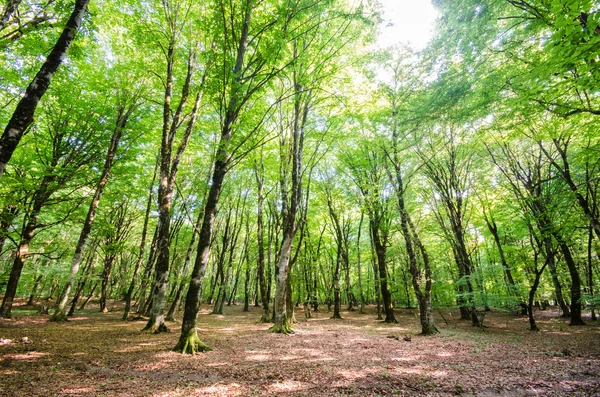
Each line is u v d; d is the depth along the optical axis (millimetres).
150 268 19531
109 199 19172
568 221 13742
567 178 13906
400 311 30672
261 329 15781
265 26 10055
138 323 16609
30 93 5652
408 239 15188
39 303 26859
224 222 34719
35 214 15062
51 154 15258
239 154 12609
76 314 20750
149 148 22719
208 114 18906
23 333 11406
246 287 31688
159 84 17516
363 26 11914
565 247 17469
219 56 9680
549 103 8289
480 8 8922
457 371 7793
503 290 15867
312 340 12422
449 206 19703
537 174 18547
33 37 10383
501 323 19281
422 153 17328
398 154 16625
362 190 21281
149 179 22000
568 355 9617
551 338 12938
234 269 42938
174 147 19297
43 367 7258
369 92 14430
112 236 23172
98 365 7727
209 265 39688
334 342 12016
